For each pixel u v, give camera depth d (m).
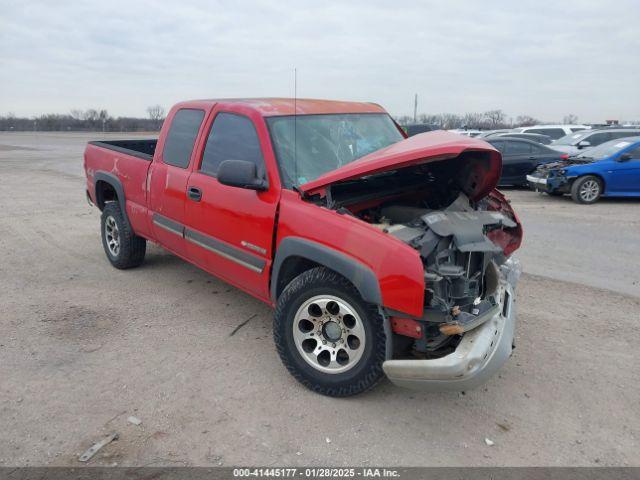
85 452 2.87
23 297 5.15
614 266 6.41
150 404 3.34
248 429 3.11
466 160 4.01
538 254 6.98
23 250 6.91
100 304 5.00
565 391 3.57
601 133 17.59
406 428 3.15
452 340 3.30
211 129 4.41
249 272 3.94
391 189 4.07
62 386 3.52
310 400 3.42
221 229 4.13
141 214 5.30
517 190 14.45
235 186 3.63
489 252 3.41
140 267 6.18
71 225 8.52
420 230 3.25
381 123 4.80
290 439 3.03
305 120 4.15
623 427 3.18
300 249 3.39
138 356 3.97
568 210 10.80
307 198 3.51
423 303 2.92
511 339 3.26
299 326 3.48
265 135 3.84
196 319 4.69
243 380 3.65
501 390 3.58
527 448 2.98
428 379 2.92
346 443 3.00
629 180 11.71
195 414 3.24
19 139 42.94
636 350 4.16
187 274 5.94
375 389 3.58
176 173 4.66
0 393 3.42
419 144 3.47
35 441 2.95
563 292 5.46
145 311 4.85
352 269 3.10
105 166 5.92
